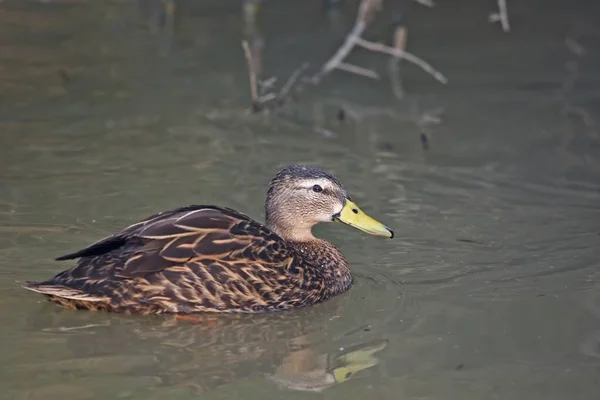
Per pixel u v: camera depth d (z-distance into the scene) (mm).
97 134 17109
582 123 18484
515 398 9734
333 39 22391
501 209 14922
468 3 24719
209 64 20812
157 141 16969
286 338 11047
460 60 21797
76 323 11062
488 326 11320
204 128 17688
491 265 13023
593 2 24703
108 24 23016
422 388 9922
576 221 14469
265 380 10023
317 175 13016
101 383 9781
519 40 22953
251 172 15898
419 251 13508
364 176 16016
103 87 19328
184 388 9773
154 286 11141
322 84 20328
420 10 24531
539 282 12484
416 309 11797
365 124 18344
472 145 17484
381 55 21828
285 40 22281
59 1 24203
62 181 15148
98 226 13656
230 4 24500
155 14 23703
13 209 14062
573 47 22500
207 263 11352
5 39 21656
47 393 9523
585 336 11023
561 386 9945
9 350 10391
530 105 19359
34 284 11031
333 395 9750
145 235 11258
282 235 13133
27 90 18969
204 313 11430
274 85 19891
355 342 10961
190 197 14805
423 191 15531
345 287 12500
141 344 10727
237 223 11789
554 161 16828
